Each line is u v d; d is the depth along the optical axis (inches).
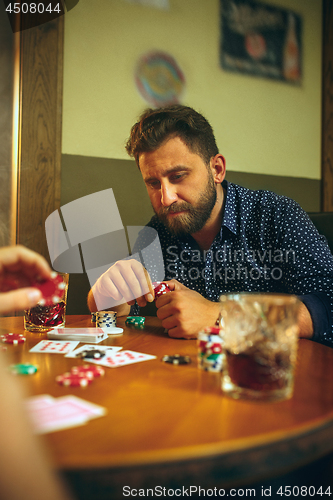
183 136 61.2
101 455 15.5
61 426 18.3
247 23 113.0
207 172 64.5
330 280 55.4
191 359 32.2
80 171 96.7
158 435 17.5
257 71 114.7
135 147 65.4
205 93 108.4
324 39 123.8
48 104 93.8
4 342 38.0
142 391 23.9
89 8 97.3
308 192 122.3
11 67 95.0
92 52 97.7
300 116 121.3
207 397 22.8
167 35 104.3
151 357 32.7
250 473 16.7
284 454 17.5
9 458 9.2
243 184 112.9
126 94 100.7
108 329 44.5
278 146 118.0
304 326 43.4
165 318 42.5
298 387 25.0
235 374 22.8
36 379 26.1
